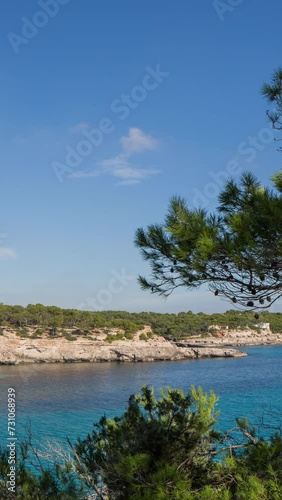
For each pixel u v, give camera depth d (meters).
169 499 5.72
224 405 53.34
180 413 7.66
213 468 6.76
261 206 6.14
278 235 5.93
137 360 138.00
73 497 6.10
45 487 6.23
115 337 143.12
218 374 97.31
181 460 7.08
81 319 146.50
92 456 7.12
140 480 6.41
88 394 68.19
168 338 183.75
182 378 91.12
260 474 5.81
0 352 124.38
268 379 84.88
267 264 6.12
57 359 130.00
